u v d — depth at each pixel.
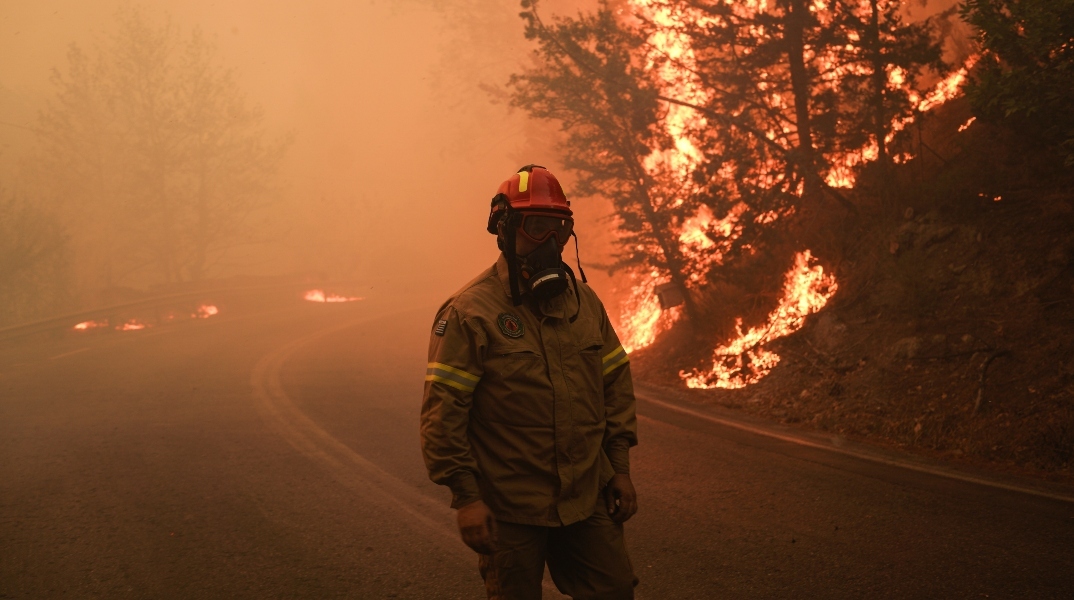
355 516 5.66
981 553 4.62
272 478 6.68
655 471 6.71
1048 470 6.45
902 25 11.88
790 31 11.84
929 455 7.15
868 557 4.63
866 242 11.00
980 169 10.06
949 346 8.42
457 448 2.53
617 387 2.93
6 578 4.62
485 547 2.48
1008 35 8.08
